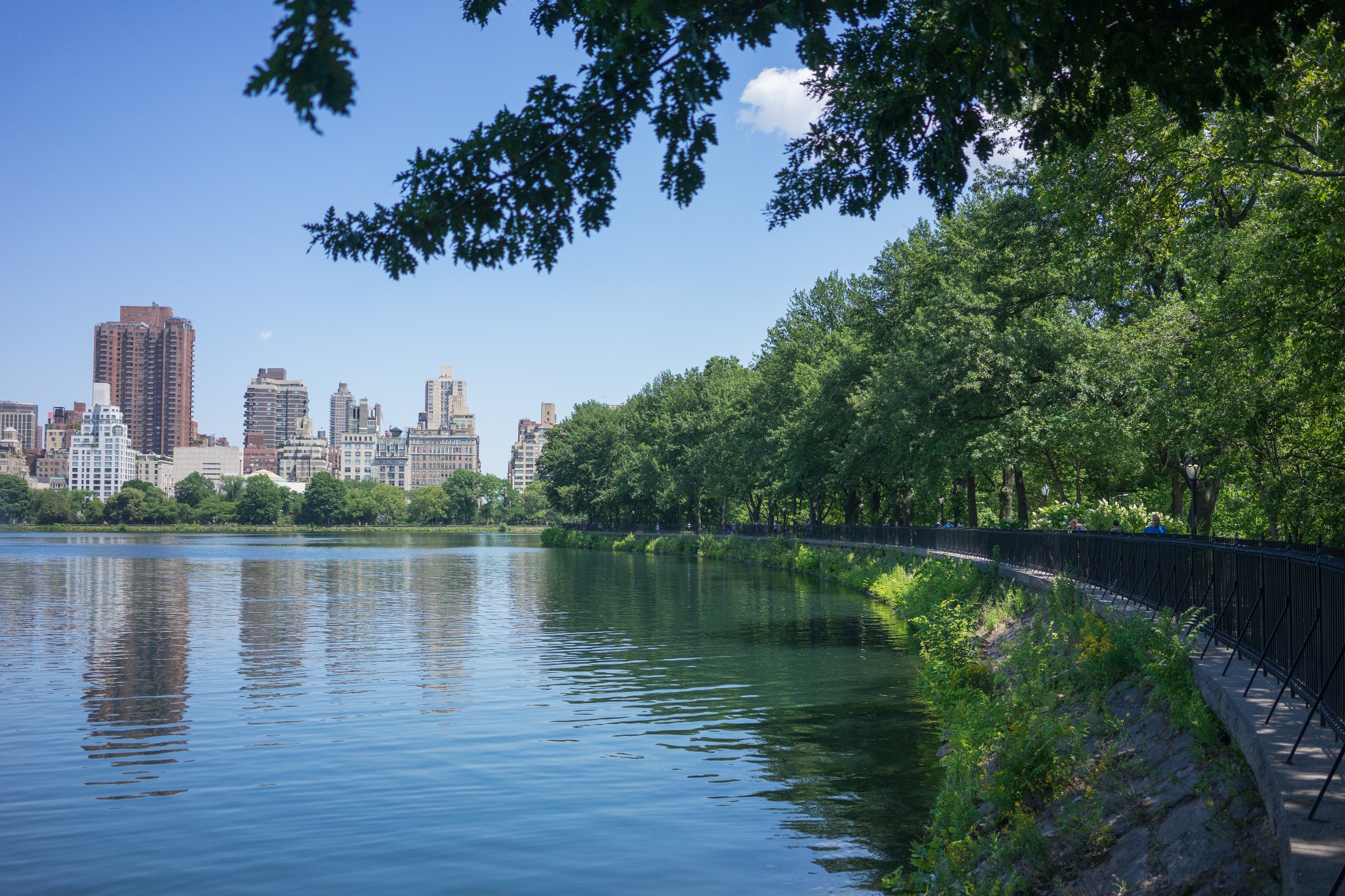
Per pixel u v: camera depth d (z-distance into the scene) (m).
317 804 16.05
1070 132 11.13
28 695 25.95
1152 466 55.41
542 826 14.82
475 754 19.38
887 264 61.44
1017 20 8.92
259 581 72.88
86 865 13.35
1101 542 23.97
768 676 28.08
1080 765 12.87
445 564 99.50
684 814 15.38
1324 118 16.88
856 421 58.78
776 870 13.03
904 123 11.00
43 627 42.31
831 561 68.06
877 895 12.17
